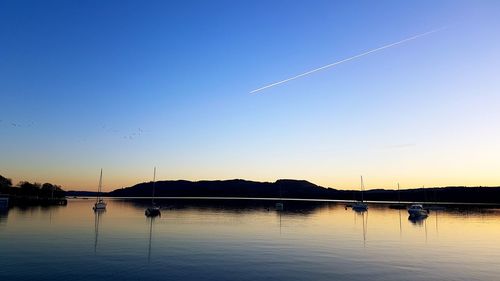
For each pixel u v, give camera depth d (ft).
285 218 404.36
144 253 173.78
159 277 132.05
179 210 544.21
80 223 315.37
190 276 133.80
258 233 257.75
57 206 624.18
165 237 230.27
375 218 424.05
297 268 146.72
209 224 321.11
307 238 234.17
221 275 135.54
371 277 135.03
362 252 183.21
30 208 537.24
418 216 438.40
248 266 149.28
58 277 130.21
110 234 242.17
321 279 131.64
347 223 350.84
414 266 153.07
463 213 526.57
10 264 147.43
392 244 213.05
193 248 189.37
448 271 145.48
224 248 190.39
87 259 158.30
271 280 130.11
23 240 208.03
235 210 554.46
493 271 146.30
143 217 398.01
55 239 213.87
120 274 135.23
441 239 238.07
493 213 525.75
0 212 430.20
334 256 171.42
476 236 255.50
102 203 526.98
